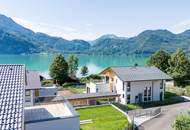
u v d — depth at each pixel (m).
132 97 43.03
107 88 47.22
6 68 19.64
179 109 38.81
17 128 11.39
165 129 29.08
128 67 47.62
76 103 39.59
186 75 60.44
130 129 28.22
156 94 45.25
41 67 126.81
